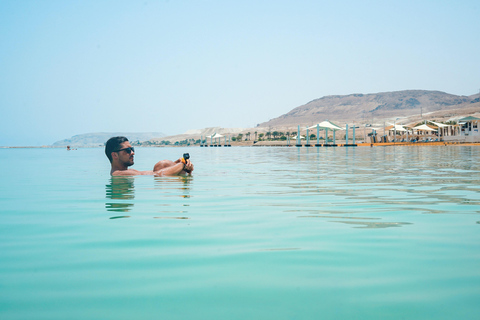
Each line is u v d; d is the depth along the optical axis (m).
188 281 3.29
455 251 4.12
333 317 2.60
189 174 13.92
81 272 3.55
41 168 20.42
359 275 3.40
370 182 11.56
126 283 3.26
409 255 3.99
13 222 5.86
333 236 4.81
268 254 4.05
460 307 2.74
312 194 8.85
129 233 5.05
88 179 12.90
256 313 2.67
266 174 14.74
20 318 2.63
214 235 4.91
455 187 10.10
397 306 2.76
